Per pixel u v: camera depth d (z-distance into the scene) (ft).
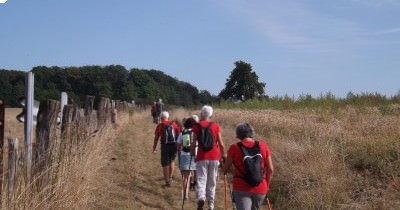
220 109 121.90
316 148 38.04
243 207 22.31
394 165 33.68
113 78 234.79
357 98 95.45
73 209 24.58
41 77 180.96
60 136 26.45
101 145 37.32
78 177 26.09
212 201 30.60
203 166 30.55
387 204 27.61
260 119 72.79
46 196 22.94
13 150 20.94
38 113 24.40
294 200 32.12
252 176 22.16
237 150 22.80
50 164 23.84
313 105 98.22
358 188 31.07
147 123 102.22
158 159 50.49
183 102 303.07
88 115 45.75
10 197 20.33
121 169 42.32
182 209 32.01
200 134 30.86
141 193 35.47
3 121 20.47
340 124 59.06
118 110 94.38
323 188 31.17
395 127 47.83
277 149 41.86
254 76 230.89
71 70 192.54
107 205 30.25
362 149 38.27
